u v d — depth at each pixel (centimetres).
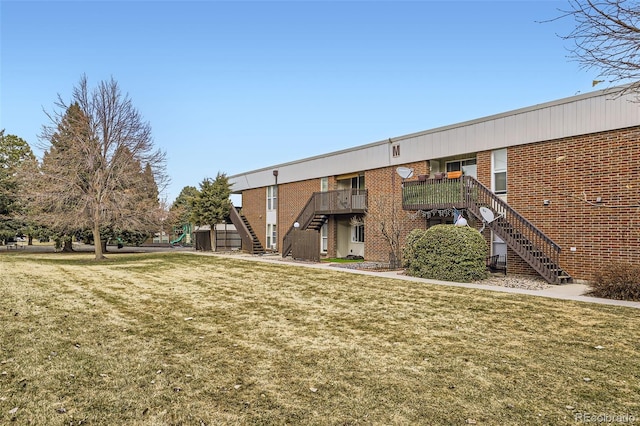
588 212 1245
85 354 561
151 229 2430
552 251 1312
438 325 726
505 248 1505
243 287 1147
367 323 742
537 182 1378
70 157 2170
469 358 554
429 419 382
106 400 420
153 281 1272
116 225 2253
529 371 504
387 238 1616
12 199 3027
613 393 439
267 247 2795
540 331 682
